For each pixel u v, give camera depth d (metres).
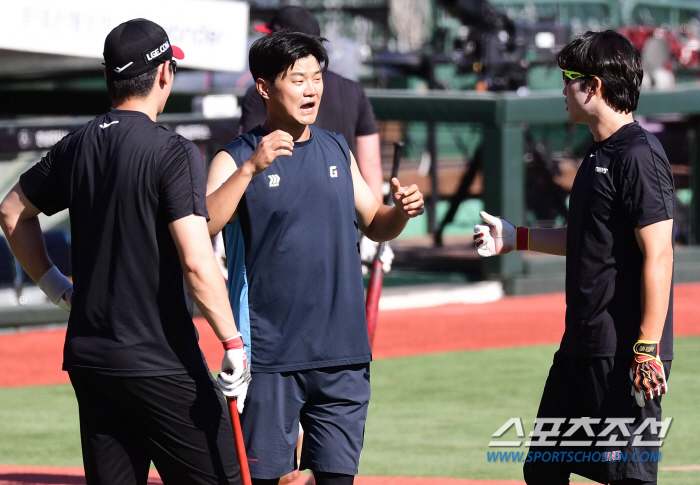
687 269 46.88
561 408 12.00
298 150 11.70
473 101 44.03
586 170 11.56
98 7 31.84
